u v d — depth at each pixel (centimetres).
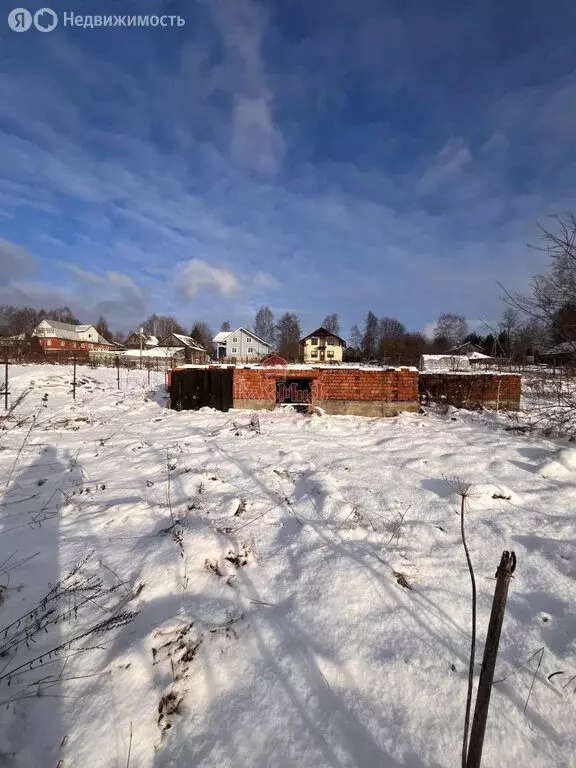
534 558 290
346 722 166
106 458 546
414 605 238
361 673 190
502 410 997
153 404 1123
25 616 218
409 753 153
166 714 169
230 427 744
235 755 153
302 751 154
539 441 658
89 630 209
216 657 197
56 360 3019
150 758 152
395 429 752
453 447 612
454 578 266
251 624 221
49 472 475
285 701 175
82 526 331
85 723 162
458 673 190
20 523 336
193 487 420
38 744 154
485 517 359
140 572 260
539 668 192
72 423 799
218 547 294
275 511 369
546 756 153
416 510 374
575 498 402
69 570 265
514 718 167
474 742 129
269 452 573
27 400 1096
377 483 445
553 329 638
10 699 169
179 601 236
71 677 182
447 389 1080
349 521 343
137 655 192
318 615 228
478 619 227
